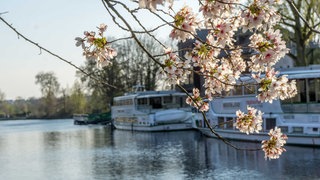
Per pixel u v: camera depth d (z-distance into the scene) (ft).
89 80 245.24
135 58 245.65
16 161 98.43
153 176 71.26
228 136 116.78
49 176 77.20
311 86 96.22
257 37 16.31
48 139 159.53
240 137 112.27
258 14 15.14
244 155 86.53
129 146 117.70
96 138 152.97
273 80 16.92
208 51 17.56
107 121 264.93
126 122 186.39
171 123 163.53
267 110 102.99
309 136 92.73
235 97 114.32
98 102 282.56
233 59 19.12
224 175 68.23
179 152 98.58
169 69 16.30
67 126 263.08
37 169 85.46
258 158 81.61
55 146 130.00
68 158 99.25
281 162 75.66
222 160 82.33
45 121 387.75
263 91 16.92
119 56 241.55
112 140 140.26
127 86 241.55
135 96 175.01
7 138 175.11
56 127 256.52
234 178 65.51
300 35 118.52
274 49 15.98
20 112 522.06
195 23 15.21
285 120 98.99
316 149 88.99
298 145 94.63
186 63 16.53
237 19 16.44
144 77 242.99
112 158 95.09
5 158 104.68
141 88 198.59
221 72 18.84
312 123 94.07
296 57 121.80
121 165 84.43
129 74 245.04
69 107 426.51
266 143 18.58
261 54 15.94
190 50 17.81
